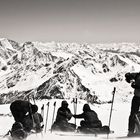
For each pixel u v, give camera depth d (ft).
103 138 33.32
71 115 45.42
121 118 103.09
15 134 30.35
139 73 34.24
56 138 32.04
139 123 32.58
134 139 31.04
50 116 102.42
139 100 33.63
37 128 36.19
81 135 36.22
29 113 33.40
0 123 76.23
